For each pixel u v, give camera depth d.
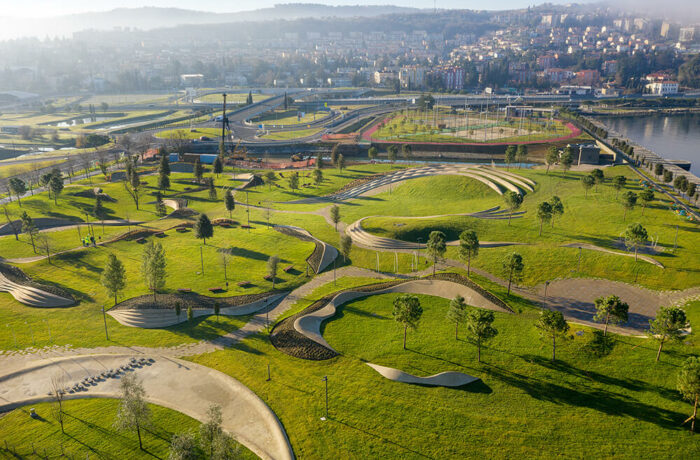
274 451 89.62
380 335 128.00
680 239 175.25
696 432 91.25
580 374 109.31
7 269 167.12
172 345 125.94
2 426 97.25
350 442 91.19
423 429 93.88
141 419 90.12
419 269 167.62
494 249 176.38
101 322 137.25
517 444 89.69
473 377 108.50
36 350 123.62
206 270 169.12
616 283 151.12
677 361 112.00
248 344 125.75
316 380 109.62
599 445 89.06
